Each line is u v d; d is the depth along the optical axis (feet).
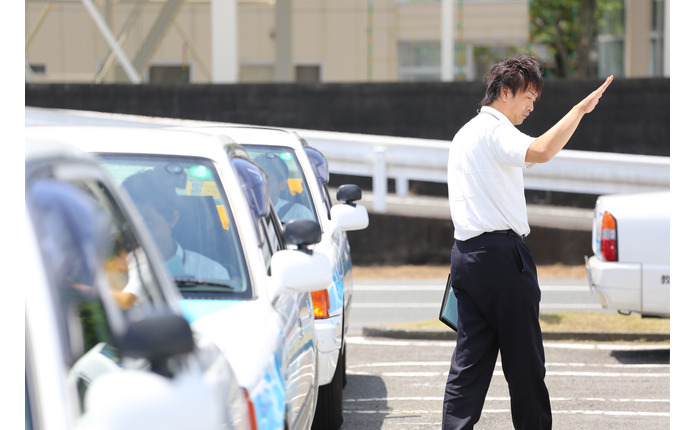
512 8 148.77
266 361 18.01
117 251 14.90
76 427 10.60
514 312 26.81
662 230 45.65
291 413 19.31
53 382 10.75
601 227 46.88
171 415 10.23
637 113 98.32
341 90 100.68
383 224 84.53
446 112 99.60
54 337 10.96
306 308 24.56
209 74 147.54
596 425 35.60
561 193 95.86
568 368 45.88
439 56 149.79
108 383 10.36
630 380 43.29
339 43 150.00
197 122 95.71
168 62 148.56
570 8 196.95
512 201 26.84
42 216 11.92
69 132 24.73
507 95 27.50
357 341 53.26
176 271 21.95
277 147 38.91
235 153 25.31
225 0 106.63
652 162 83.30
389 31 149.28
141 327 10.62
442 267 83.46
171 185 23.49
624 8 173.88
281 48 131.44
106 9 137.39
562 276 78.18
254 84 101.35
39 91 102.83
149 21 145.07
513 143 26.12
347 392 40.88
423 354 49.49
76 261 12.62
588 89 98.12
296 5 149.89
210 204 23.16
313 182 38.63
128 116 96.37
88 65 143.43
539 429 27.53
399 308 63.98
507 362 27.17
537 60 27.86
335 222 38.22
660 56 147.54
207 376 13.74
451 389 27.55
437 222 84.33
